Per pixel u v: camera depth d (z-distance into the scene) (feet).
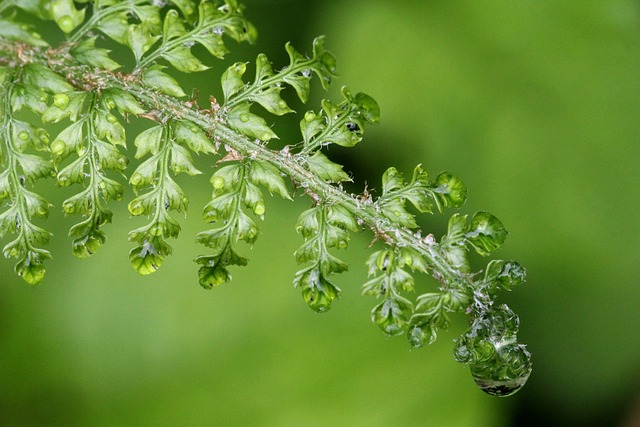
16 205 0.92
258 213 0.92
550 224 1.06
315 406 1.03
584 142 1.07
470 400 1.04
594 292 1.06
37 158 0.92
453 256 0.91
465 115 1.07
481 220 0.92
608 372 1.06
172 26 0.92
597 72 1.07
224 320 1.03
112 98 0.92
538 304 1.06
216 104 0.92
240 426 1.03
